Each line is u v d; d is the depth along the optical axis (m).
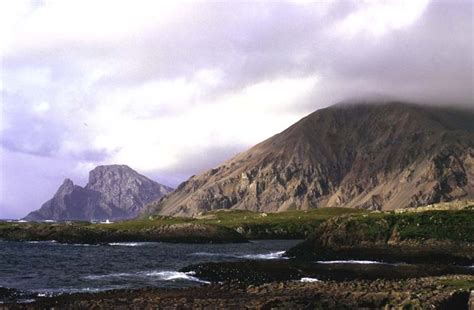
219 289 59.69
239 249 164.00
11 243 187.62
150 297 53.28
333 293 51.81
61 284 72.38
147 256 129.50
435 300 44.16
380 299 46.50
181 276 80.25
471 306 44.47
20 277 81.00
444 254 98.81
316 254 111.31
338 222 119.19
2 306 47.84
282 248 169.75
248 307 44.78
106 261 112.69
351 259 104.38
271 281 70.50
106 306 47.00
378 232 109.25
